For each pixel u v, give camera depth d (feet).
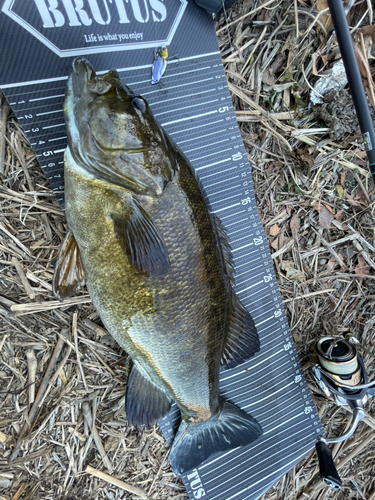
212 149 1.41
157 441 1.50
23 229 1.28
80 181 1.07
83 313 1.39
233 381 1.53
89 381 1.42
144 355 1.18
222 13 1.37
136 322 1.13
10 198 1.24
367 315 1.80
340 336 1.65
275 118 1.54
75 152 1.05
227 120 1.41
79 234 1.11
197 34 1.33
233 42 1.43
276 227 1.63
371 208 1.70
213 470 1.51
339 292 1.76
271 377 1.58
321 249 1.71
